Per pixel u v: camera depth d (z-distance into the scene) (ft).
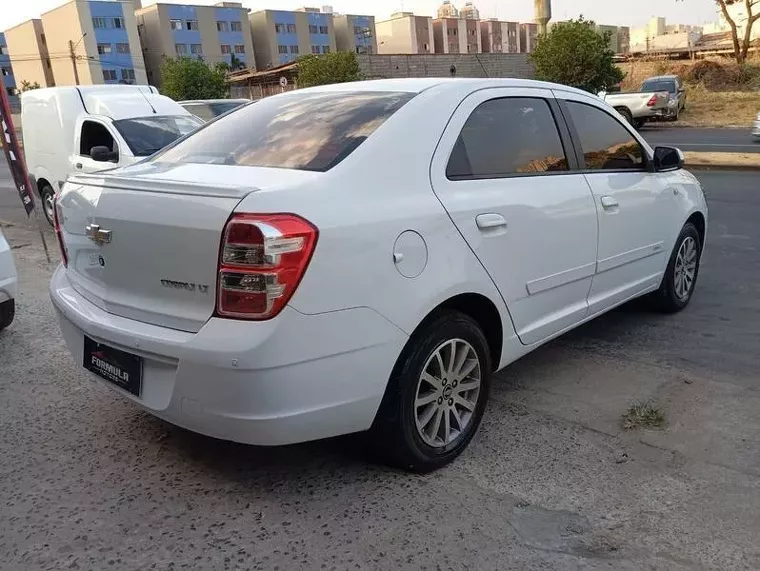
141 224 8.91
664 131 78.59
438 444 10.25
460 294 10.07
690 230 17.11
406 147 9.91
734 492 9.57
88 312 9.88
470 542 8.64
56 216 11.26
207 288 8.41
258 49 350.02
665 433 11.28
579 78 77.46
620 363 14.33
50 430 11.88
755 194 34.91
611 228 13.51
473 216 10.26
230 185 8.57
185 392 8.58
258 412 8.31
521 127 12.01
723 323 16.62
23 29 315.78
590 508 9.29
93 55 284.41
